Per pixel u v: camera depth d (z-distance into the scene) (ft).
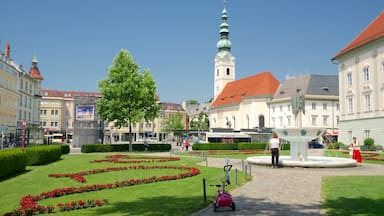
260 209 33.55
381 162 91.20
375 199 38.01
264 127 271.90
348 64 172.65
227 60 380.99
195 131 363.97
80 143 184.14
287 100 264.72
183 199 39.04
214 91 393.29
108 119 160.35
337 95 259.60
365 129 158.20
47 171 71.61
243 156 123.44
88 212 33.58
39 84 315.37
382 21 156.25
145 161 94.43
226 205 32.99
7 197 43.29
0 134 175.01
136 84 160.04
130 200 39.14
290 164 72.38
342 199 38.09
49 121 368.07
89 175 64.49
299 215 30.99
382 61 147.43
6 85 212.02
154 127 388.37
